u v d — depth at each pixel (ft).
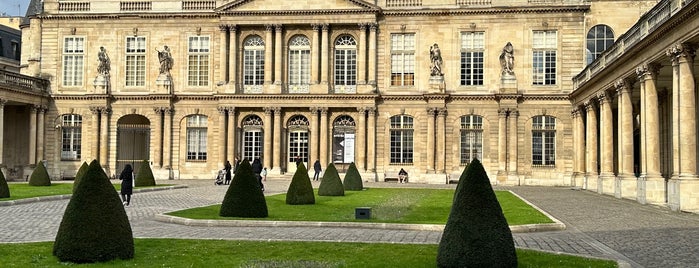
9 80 168.55
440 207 90.53
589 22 171.01
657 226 69.87
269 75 177.37
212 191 127.03
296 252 49.90
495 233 41.34
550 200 109.91
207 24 182.39
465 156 173.68
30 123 180.86
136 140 189.16
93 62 185.37
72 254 44.45
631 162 115.24
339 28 178.19
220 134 178.19
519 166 171.63
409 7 176.14
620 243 56.65
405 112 175.42
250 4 177.99
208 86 182.19
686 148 86.02
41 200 98.48
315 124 175.42
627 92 115.75
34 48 189.88
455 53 174.91
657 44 94.79
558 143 170.60
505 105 170.81
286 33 179.52
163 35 183.93
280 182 159.22
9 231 63.31
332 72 177.68
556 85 171.53
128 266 43.45
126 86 184.34
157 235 61.21
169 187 133.90
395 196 113.60
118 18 184.65
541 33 172.86
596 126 146.10
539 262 44.91
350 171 133.08
